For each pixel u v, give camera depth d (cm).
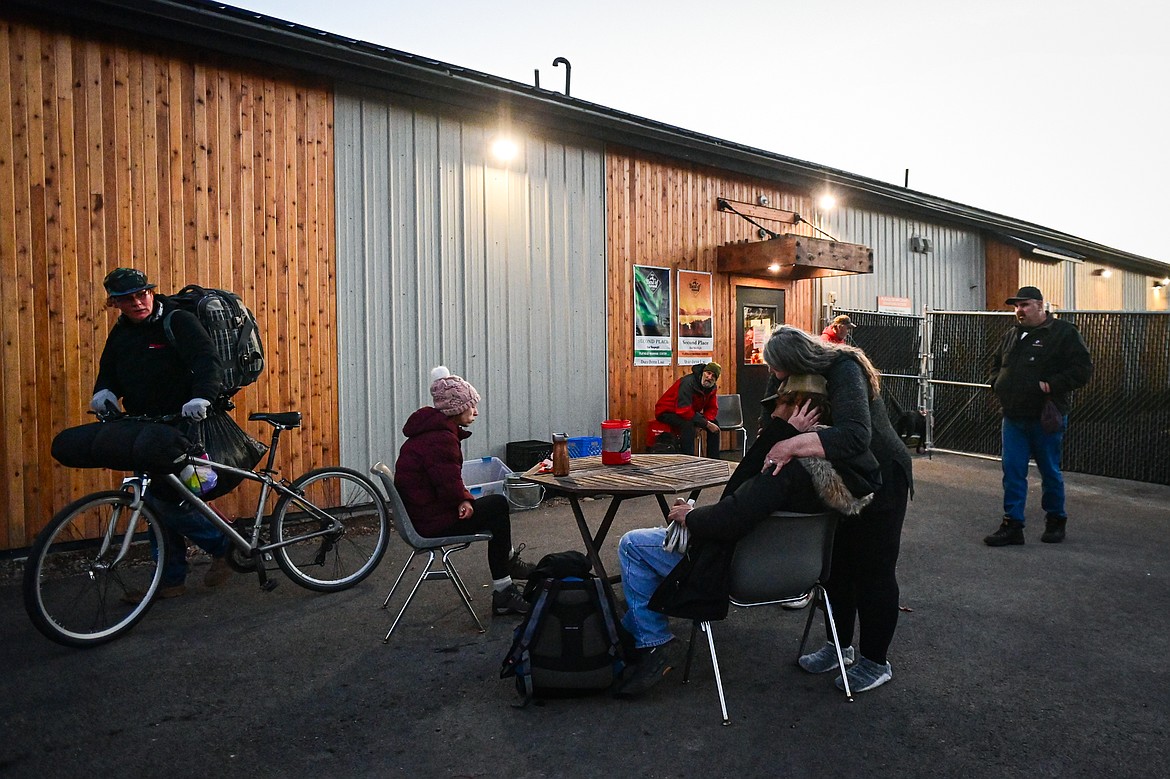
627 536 340
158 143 573
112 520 404
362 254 675
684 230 938
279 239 630
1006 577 494
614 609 329
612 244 862
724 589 307
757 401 1014
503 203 769
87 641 383
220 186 601
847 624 357
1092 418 876
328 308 655
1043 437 569
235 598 461
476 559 544
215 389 428
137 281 423
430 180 717
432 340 719
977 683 341
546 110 761
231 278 606
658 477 428
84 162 545
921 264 1293
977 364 1026
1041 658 367
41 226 530
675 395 826
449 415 421
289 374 634
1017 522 571
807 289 1101
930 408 1059
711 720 309
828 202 1045
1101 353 867
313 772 273
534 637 322
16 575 493
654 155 903
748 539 311
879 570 329
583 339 836
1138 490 789
